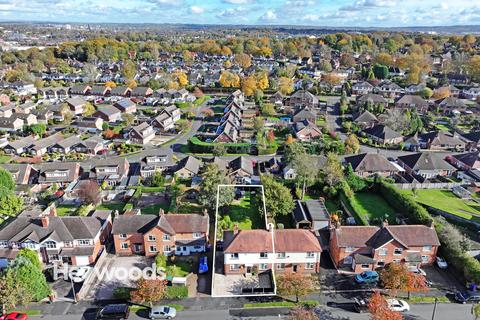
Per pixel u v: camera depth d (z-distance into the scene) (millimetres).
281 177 96125
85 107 161500
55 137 124125
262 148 116125
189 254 66688
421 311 52875
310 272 61500
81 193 83562
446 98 166750
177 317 51969
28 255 59188
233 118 143750
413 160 102812
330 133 132500
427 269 62219
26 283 51625
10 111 152500
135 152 118938
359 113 151375
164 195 89312
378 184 90750
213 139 125312
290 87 191500
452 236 63000
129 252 67125
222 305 54344
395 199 82062
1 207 77250
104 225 69562
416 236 62375
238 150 119312
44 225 64812
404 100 166625
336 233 62875
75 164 97438
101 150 118625
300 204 80875
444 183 93125
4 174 85188
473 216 78125
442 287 57781
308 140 126000
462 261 58750
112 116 149875
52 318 51969
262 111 160625
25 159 111750
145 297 51906
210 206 80188
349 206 79125
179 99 184250
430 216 71375
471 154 105438
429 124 146250
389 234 61375
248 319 51719
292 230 61812
